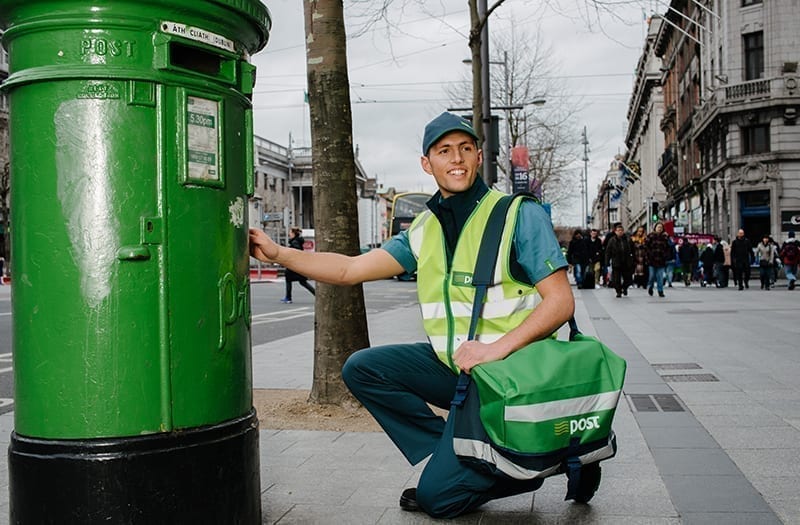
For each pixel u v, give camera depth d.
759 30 40.50
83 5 2.58
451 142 3.28
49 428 2.62
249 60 3.07
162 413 2.64
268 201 70.69
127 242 2.60
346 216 5.86
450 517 3.37
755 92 40.47
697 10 52.38
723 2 42.47
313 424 5.54
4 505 3.86
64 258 2.60
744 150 41.69
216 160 2.79
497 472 2.97
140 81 2.62
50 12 2.60
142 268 2.62
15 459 2.68
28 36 2.65
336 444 4.98
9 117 2.75
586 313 15.97
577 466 2.96
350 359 3.53
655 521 3.46
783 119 40.00
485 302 3.20
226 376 2.81
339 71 5.85
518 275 3.18
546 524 3.43
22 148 2.66
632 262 21.95
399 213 38.66
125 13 2.60
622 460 4.52
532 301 3.20
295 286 33.41
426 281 3.41
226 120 2.85
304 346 10.90
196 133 2.73
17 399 2.71
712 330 11.95
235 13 2.82
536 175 44.72
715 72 45.16
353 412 5.85
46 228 2.61
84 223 2.59
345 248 5.84
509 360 2.93
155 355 2.64
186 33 2.70
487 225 3.22
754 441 4.91
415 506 3.62
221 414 2.80
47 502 2.60
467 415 3.05
